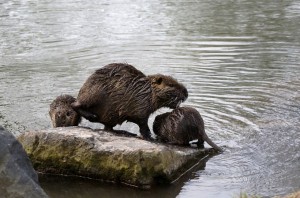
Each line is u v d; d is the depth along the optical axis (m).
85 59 29.53
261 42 32.28
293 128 19.33
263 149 17.75
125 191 15.75
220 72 26.52
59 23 38.31
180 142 18.34
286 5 43.16
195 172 16.62
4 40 34.06
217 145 18.20
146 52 30.52
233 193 14.95
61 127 18.03
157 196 15.33
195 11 41.75
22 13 41.84
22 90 24.27
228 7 42.94
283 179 15.62
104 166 16.33
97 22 38.34
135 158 15.98
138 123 18.00
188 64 27.95
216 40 32.94
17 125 19.81
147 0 46.53
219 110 21.28
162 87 17.91
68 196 15.54
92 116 18.09
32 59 29.81
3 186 13.28
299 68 26.98
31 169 14.05
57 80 25.75
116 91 17.66
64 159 16.78
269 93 23.25
